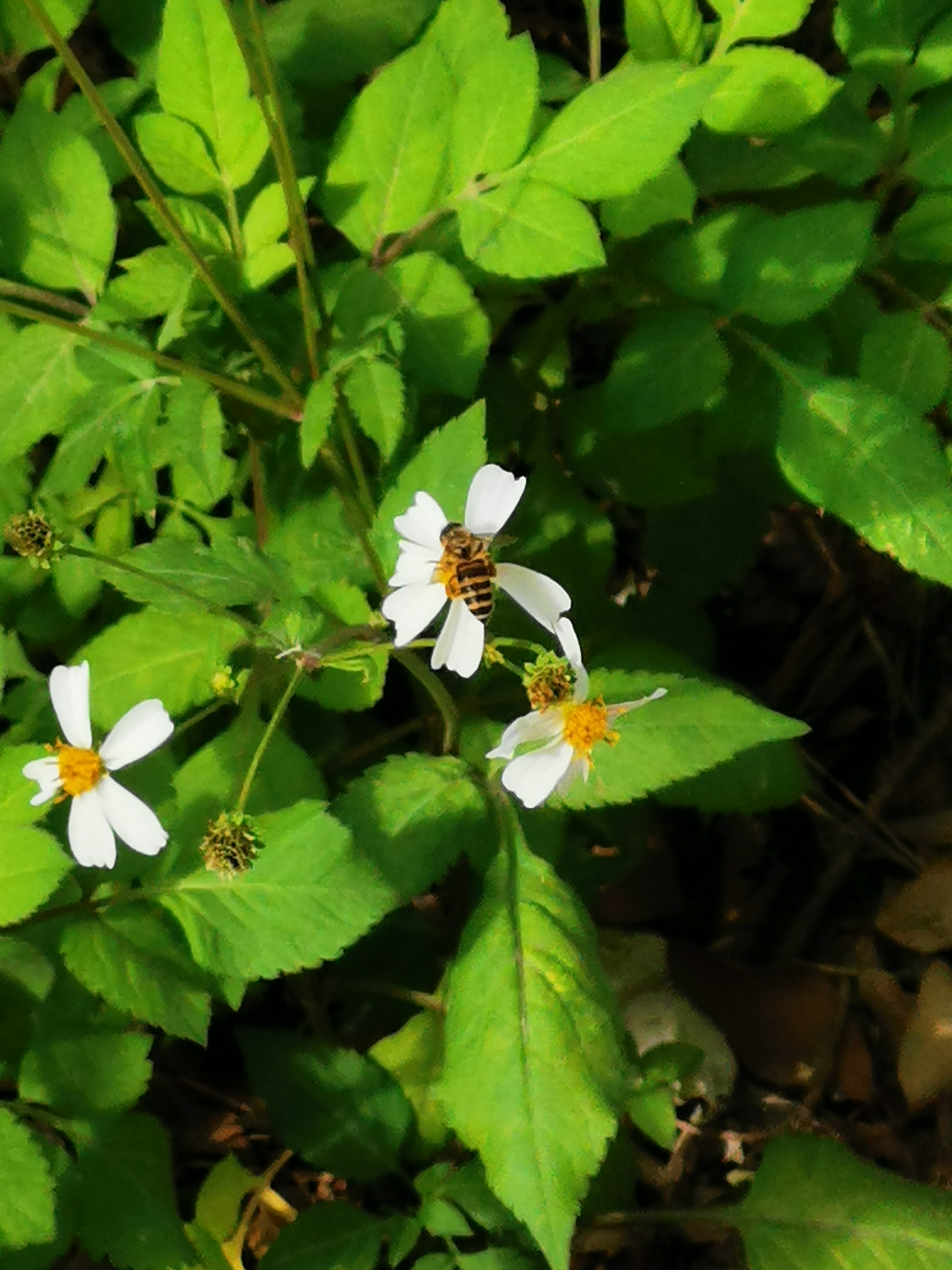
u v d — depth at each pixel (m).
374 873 0.23
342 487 0.26
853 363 0.27
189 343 0.26
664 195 0.26
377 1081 0.26
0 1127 0.21
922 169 0.27
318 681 0.25
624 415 0.26
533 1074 0.22
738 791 0.27
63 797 0.22
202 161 0.25
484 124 0.24
